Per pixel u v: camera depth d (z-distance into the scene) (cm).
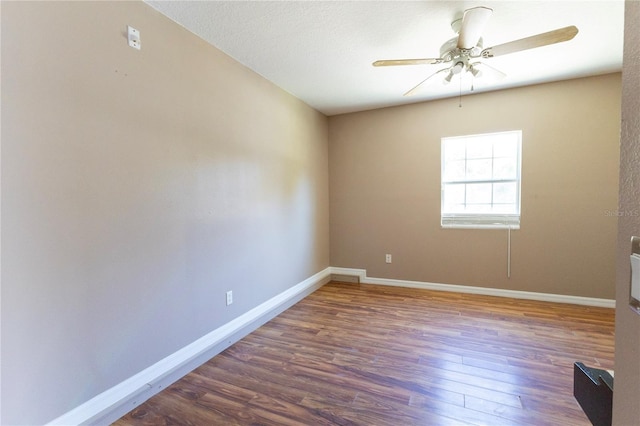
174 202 213
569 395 184
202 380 208
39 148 146
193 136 228
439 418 167
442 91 359
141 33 191
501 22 220
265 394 191
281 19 214
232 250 266
